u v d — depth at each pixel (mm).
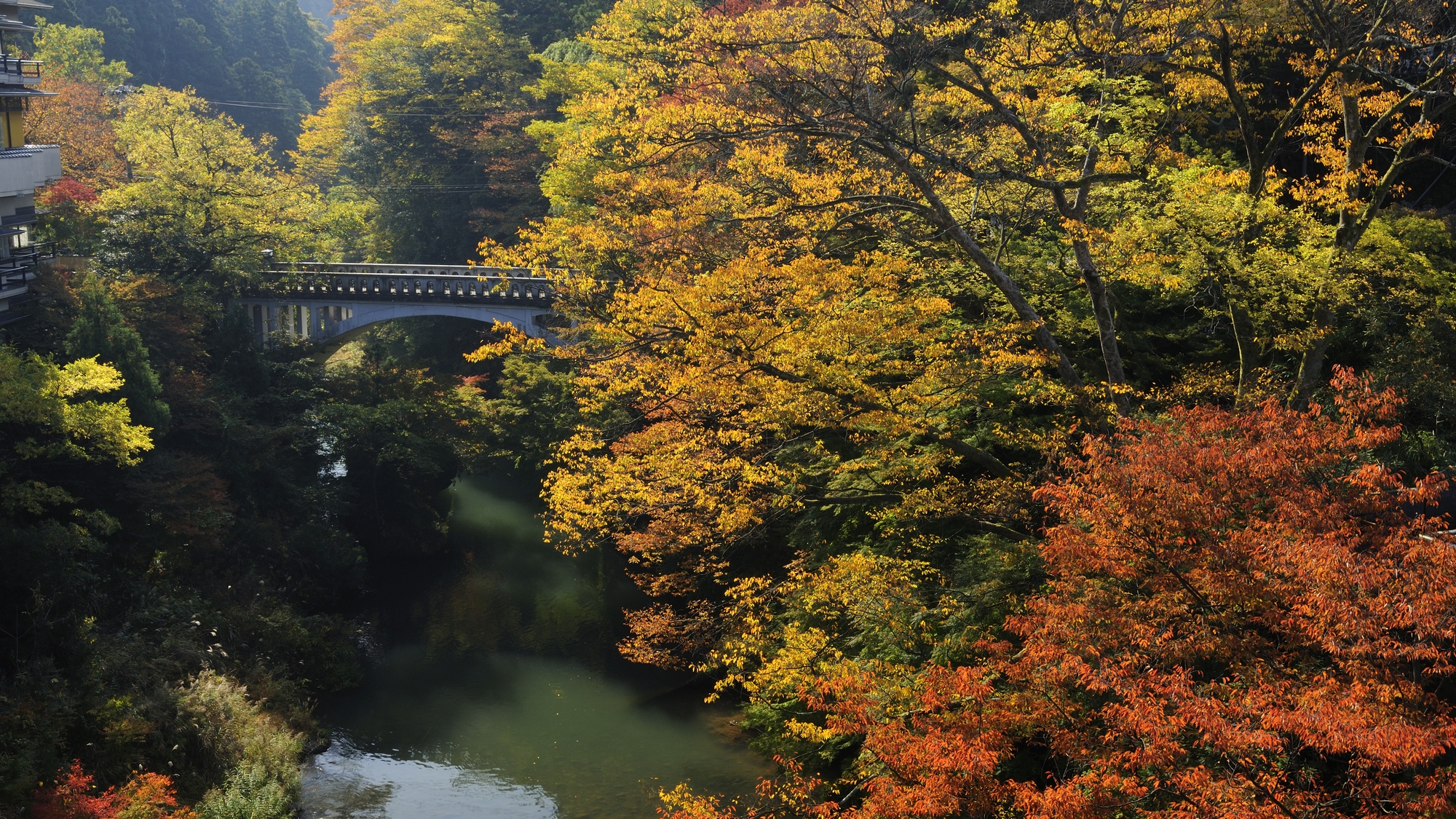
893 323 16297
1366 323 20125
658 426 18797
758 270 15938
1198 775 8766
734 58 17562
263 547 31797
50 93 39031
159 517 28000
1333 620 8969
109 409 24766
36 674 21328
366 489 37344
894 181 19609
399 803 21297
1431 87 18703
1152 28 19906
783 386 15648
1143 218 18234
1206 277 18172
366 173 65875
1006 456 19688
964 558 17156
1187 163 21641
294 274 43906
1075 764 12680
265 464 34094
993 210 20734
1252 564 10008
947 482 16609
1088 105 21062
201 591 28203
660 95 21547
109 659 22859
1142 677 9586
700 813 12836
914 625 15734
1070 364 17312
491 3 67938
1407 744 7766
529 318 44438
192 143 42719
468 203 60719
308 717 24688
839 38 17016
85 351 28938
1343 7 18266
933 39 17438
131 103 61969
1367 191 26031
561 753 22859
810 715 18391
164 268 41094
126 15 102000
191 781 21016
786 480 18469
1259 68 28141
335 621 30016
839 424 16469
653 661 21734
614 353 17391
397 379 40969
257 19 124188
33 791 17734
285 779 21641
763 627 19906
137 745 20875
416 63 67500
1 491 23969
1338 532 9688
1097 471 11055
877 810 10188
